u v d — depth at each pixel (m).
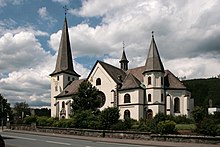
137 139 28.44
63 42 82.88
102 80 66.12
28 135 35.78
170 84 63.22
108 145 22.70
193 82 124.06
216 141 23.11
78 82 76.06
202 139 23.86
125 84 63.84
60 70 79.94
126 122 33.78
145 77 62.88
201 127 26.61
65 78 79.69
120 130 31.59
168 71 66.69
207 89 118.12
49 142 25.19
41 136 33.97
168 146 22.09
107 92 64.81
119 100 63.22
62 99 74.81
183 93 62.50
